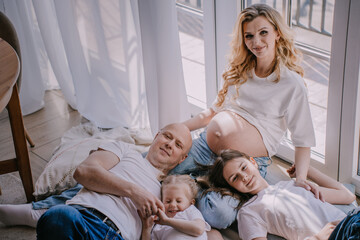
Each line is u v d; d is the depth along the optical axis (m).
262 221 1.89
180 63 2.49
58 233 1.65
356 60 1.95
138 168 2.03
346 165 2.24
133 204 1.89
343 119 2.14
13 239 2.06
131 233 1.83
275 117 2.15
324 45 2.23
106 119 2.96
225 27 2.50
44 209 2.10
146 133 2.85
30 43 3.00
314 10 2.20
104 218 1.77
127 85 2.84
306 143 2.09
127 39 2.71
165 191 1.97
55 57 3.03
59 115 3.17
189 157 2.21
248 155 2.16
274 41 2.00
